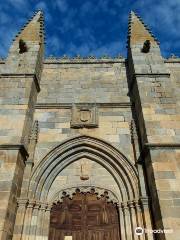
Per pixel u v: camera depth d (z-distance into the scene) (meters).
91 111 13.62
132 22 16.88
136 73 13.80
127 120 13.38
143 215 10.30
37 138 12.62
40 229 10.50
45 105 13.84
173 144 10.75
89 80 15.41
